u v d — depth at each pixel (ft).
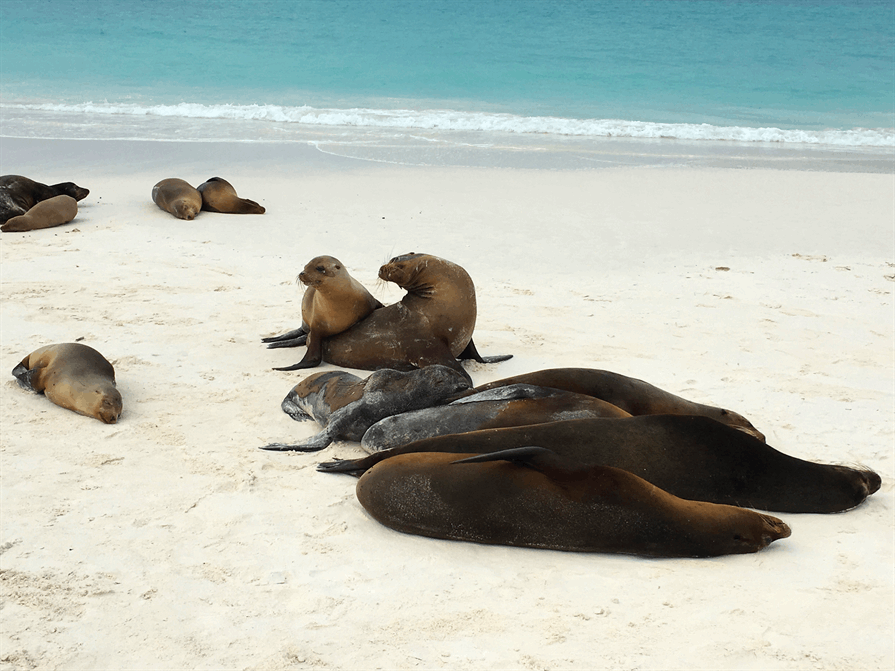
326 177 49.34
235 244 36.37
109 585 13.10
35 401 20.43
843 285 32.35
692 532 14.21
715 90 87.51
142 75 86.69
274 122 68.59
